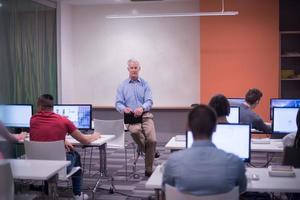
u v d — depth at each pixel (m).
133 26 8.05
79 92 8.34
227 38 7.40
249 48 7.34
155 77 8.04
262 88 7.34
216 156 2.02
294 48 7.50
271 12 7.25
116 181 5.20
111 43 8.16
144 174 5.54
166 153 7.01
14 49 6.25
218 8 7.39
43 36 7.20
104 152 5.20
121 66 8.15
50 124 3.88
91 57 8.25
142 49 8.05
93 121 5.51
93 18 8.19
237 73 7.40
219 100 3.25
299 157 3.19
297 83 7.59
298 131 3.37
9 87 6.09
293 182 2.58
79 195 4.29
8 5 6.13
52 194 2.97
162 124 8.00
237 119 4.71
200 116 2.08
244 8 7.32
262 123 4.62
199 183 1.96
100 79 8.25
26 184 4.32
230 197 1.97
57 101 7.73
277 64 7.27
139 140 5.28
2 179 2.51
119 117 8.14
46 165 3.04
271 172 2.75
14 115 5.34
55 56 7.71
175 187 2.03
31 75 6.73
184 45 7.89
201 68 7.52
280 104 5.62
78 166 4.14
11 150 4.25
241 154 3.10
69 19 8.15
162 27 7.95
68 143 4.09
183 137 4.46
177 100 7.98
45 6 7.28
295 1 7.51
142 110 5.20
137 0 7.67
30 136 3.92
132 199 4.46
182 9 7.84
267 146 4.12
